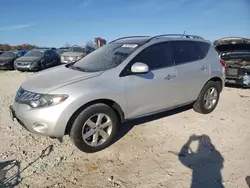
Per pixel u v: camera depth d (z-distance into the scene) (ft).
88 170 9.59
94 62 12.93
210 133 13.21
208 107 16.21
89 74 11.00
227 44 27.71
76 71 11.87
